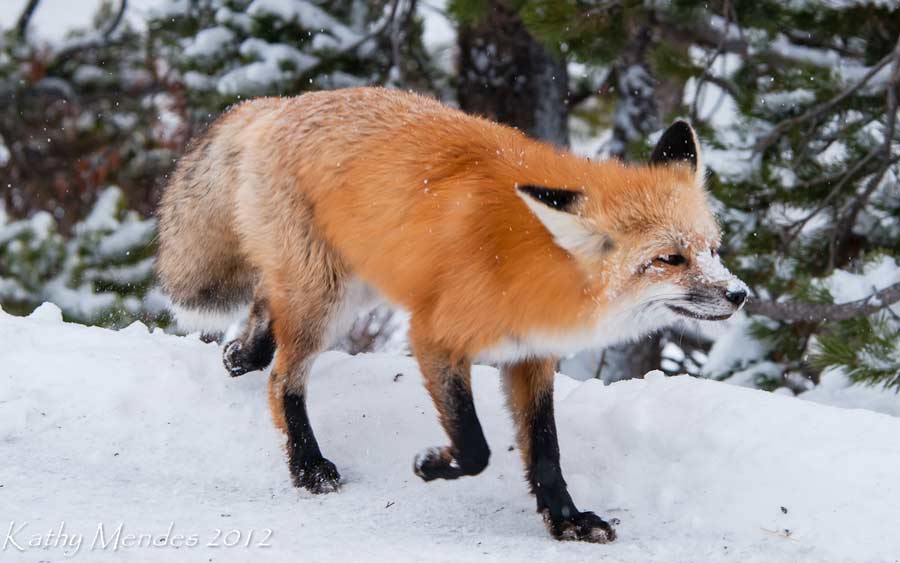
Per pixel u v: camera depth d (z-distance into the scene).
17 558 6.73
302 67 20.14
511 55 19.98
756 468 8.33
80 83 26.81
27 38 27.20
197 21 22.53
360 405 10.17
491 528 8.46
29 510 7.78
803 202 14.97
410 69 22.83
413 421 9.94
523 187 7.59
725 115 17.23
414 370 10.77
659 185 8.21
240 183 10.01
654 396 9.53
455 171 8.64
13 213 26.47
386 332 20.30
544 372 8.59
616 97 22.50
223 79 19.89
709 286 7.89
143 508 8.15
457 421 8.41
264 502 8.75
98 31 28.06
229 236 10.66
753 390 9.34
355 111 9.44
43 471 8.97
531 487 8.46
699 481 8.50
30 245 20.77
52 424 9.88
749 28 16.19
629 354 19.94
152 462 9.49
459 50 20.45
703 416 9.01
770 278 14.99
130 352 10.84
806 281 13.33
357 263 9.18
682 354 20.70
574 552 7.68
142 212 25.12
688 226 8.04
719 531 8.02
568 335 8.18
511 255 8.06
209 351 11.12
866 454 8.16
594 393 10.13
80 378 10.35
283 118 9.87
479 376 10.78
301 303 9.53
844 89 14.84
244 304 11.30
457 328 8.29
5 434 9.73
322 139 9.38
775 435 8.58
